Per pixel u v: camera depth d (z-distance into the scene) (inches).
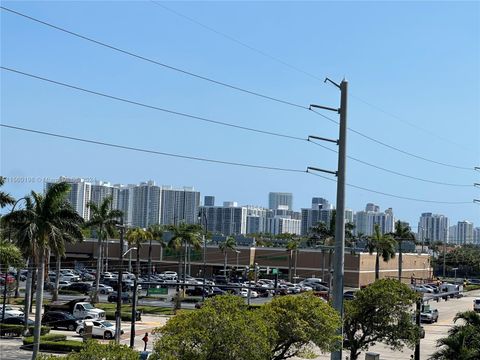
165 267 5748.0
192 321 1024.9
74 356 839.7
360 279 5236.2
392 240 4658.0
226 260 5477.4
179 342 996.6
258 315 1157.7
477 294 5442.9
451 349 1477.6
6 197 2199.8
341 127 1176.8
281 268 5600.4
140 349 2249.0
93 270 5561.0
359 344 1717.5
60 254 1872.5
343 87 1175.6
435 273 7628.0
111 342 893.2
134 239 4539.9
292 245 5206.7
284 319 1243.8
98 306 3427.7
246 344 1025.5
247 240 6328.7
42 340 2258.9
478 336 1498.5
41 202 1846.7
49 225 1825.8
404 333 1689.2
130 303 3661.4
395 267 5885.8
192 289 4165.8
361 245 6146.7
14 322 2635.3
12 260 2071.9
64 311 2815.0
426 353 2417.6
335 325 1249.4
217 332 1015.6
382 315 1680.6
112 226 3735.2
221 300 1097.4
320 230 4141.2
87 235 5364.2
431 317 3393.2
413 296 1702.8
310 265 5546.3
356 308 1686.8
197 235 4685.0
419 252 6889.8
